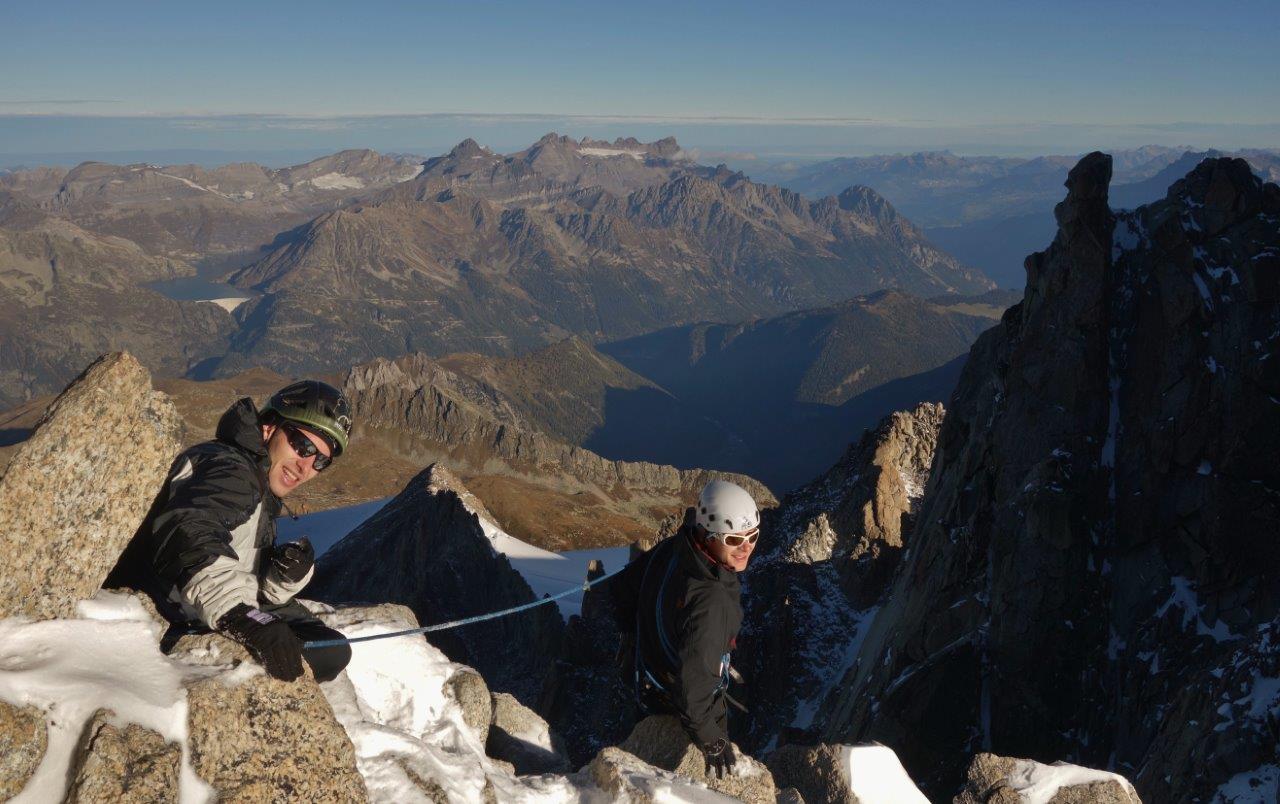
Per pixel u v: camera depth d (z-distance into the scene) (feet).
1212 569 116.78
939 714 124.57
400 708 23.95
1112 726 118.11
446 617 331.98
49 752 13.00
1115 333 134.92
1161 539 122.83
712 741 21.61
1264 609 112.16
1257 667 75.66
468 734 25.02
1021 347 141.38
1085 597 122.72
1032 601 123.54
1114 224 140.77
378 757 18.84
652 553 24.70
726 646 21.93
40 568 15.08
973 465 150.51
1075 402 132.77
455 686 25.95
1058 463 127.85
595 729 162.20
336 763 16.17
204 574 15.80
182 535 15.93
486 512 441.68
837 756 29.50
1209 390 122.21
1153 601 120.67
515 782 21.22
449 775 19.39
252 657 16.05
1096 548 125.59
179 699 14.51
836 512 223.10
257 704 15.43
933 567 152.56
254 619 15.83
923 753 123.44
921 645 141.08
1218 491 117.70
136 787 13.03
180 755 14.03
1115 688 120.06
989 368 171.12
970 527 142.51
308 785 15.46
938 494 174.29
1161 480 123.54
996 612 126.82
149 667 14.93
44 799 12.72
